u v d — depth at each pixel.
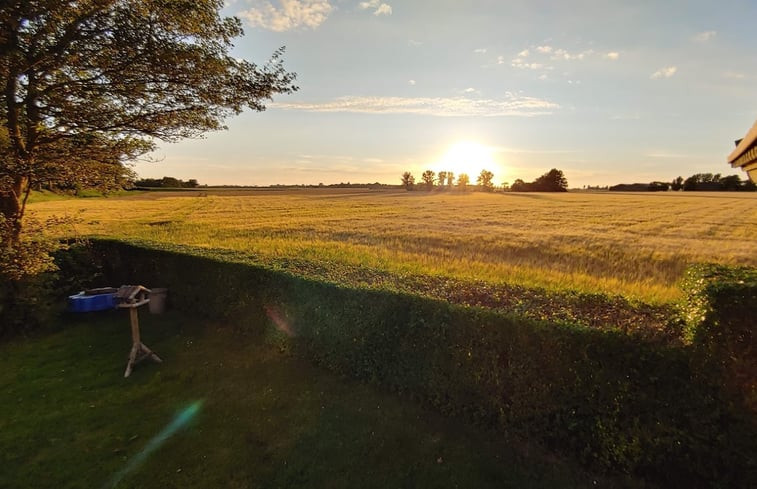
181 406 4.51
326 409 4.37
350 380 4.96
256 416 4.28
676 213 33.56
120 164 8.39
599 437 3.31
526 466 3.41
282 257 7.45
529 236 18.91
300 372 5.23
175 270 8.00
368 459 3.58
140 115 7.80
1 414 4.38
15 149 6.82
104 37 6.80
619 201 51.75
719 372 2.89
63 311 7.62
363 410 4.32
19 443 3.86
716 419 2.89
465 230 21.61
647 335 3.25
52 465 3.55
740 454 2.81
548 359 3.50
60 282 8.42
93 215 33.94
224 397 4.68
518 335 3.65
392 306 4.58
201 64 7.32
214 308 7.18
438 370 4.21
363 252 12.98
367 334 4.80
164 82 7.41
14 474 3.44
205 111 8.14
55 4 5.83
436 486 3.25
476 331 3.92
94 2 6.31
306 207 43.59
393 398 4.52
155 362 5.70
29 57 6.54
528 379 3.62
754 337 2.79
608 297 4.74
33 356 6.00
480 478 3.31
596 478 3.25
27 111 7.23
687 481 3.03
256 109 8.30
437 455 3.60
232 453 3.69
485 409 3.93
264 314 6.20
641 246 15.98
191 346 6.23
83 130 7.47
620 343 3.19
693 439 2.96
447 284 5.27
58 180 7.44
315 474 3.41
